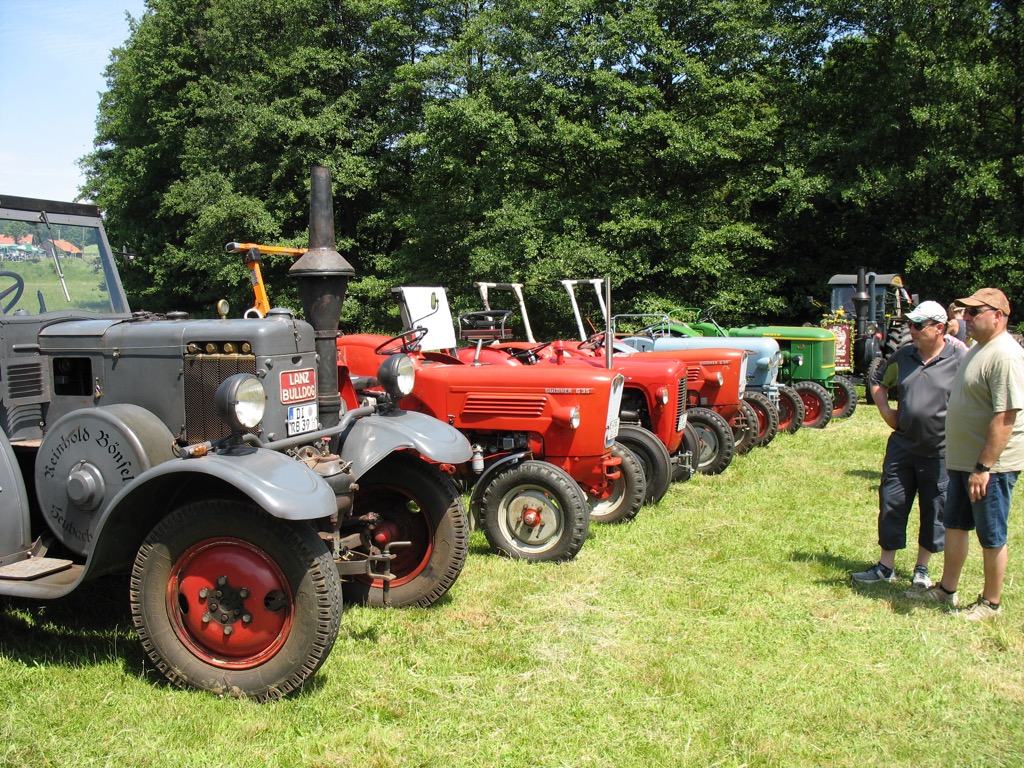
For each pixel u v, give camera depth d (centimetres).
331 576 309
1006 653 375
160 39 2442
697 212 1819
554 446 532
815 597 441
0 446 349
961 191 1653
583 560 496
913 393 440
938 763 286
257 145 2050
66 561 347
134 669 337
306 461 360
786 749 292
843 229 2025
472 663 355
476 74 1827
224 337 358
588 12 1828
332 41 2189
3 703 309
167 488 328
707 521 591
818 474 754
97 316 427
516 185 1917
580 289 1764
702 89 1742
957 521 422
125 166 2550
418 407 557
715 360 800
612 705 320
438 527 414
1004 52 1778
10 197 412
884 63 1891
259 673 310
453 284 1962
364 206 2252
